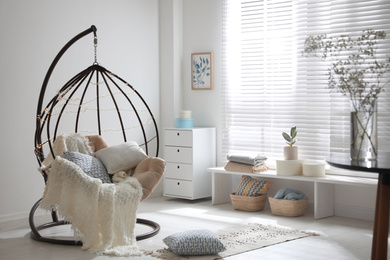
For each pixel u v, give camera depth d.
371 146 3.03
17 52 4.64
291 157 4.89
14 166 4.66
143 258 3.46
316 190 4.64
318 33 4.90
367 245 3.77
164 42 5.91
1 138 4.57
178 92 5.93
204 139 5.55
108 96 5.41
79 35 4.20
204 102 5.82
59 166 3.73
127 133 5.61
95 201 3.67
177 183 5.55
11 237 4.05
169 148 5.61
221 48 5.65
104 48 5.36
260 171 5.09
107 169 4.23
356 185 4.38
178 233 3.60
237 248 3.65
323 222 4.54
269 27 5.26
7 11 4.57
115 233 3.71
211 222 4.54
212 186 5.36
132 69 5.64
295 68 5.07
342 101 4.75
